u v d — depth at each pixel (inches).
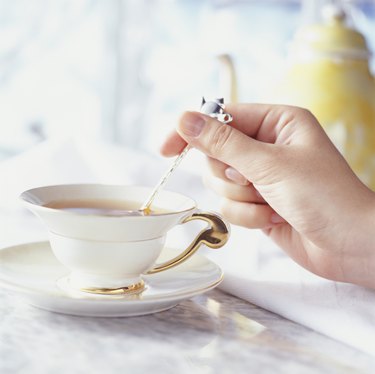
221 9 70.8
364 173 33.7
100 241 22.4
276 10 69.7
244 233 32.1
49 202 23.8
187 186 36.7
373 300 24.6
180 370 20.2
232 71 35.9
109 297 22.8
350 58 34.2
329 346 22.3
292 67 35.0
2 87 61.9
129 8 67.1
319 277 26.4
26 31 61.9
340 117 33.4
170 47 71.4
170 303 22.9
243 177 27.3
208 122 24.4
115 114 68.5
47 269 24.5
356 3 68.3
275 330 23.0
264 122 26.8
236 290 25.4
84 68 66.2
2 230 30.6
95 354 20.6
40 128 64.7
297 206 24.6
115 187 25.2
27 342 20.9
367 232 24.4
